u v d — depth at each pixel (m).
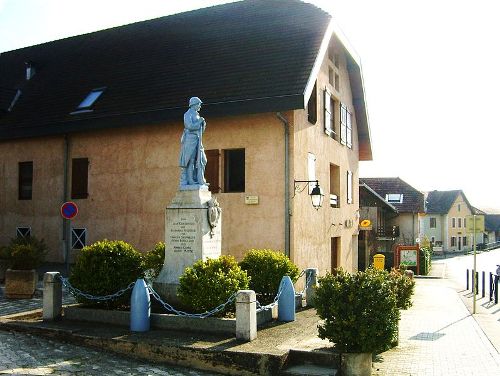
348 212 22.45
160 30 22.11
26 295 13.12
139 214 17.30
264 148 15.51
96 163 18.17
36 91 21.58
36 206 19.36
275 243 15.20
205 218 10.90
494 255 65.56
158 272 11.58
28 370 7.54
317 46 16.42
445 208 72.38
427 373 8.43
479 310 16.77
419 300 19.55
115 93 18.58
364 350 7.95
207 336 9.06
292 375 7.74
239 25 19.73
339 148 21.09
